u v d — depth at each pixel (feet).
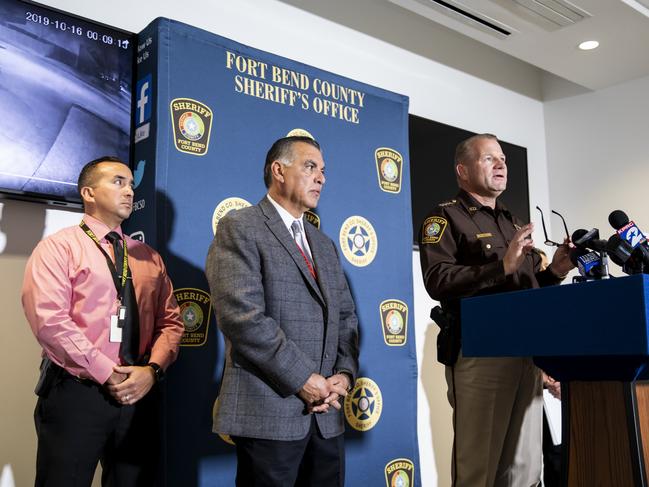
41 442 6.52
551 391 10.48
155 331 7.47
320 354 6.45
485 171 8.63
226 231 6.42
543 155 17.02
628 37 13.65
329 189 9.84
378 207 10.38
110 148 8.91
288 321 6.30
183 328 7.57
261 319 5.98
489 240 8.36
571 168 16.60
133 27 10.23
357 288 9.84
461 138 14.58
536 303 5.18
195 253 8.25
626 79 15.78
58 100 8.64
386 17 13.93
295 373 5.96
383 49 13.78
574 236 6.42
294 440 6.01
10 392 8.26
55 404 6.48
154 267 7.53
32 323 6.51
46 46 8.64
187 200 8.34
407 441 9.92
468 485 7.84
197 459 7.76
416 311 13.06
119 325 6.90
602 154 16.11
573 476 5.13
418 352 12.95
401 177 10.84
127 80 9.14
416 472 9.94
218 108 8.87
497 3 12.35
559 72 15.43
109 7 10.01
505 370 7.75
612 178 15.88
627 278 4.52
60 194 8.54
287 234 6.64
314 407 6.18
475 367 7.88
